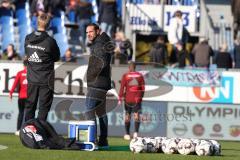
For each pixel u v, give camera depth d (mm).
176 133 68000
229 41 90938
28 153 43500
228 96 68250
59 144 46812
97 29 47750
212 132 68375
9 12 95875
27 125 47312
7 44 93125
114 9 85688
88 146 47188
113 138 65312
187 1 88125
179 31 83000
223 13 94000
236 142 66500
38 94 48875
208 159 43219
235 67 82938
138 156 43781
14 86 63219
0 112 67688
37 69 48406
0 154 42688
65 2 95875
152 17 87750
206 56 78188
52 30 92875
